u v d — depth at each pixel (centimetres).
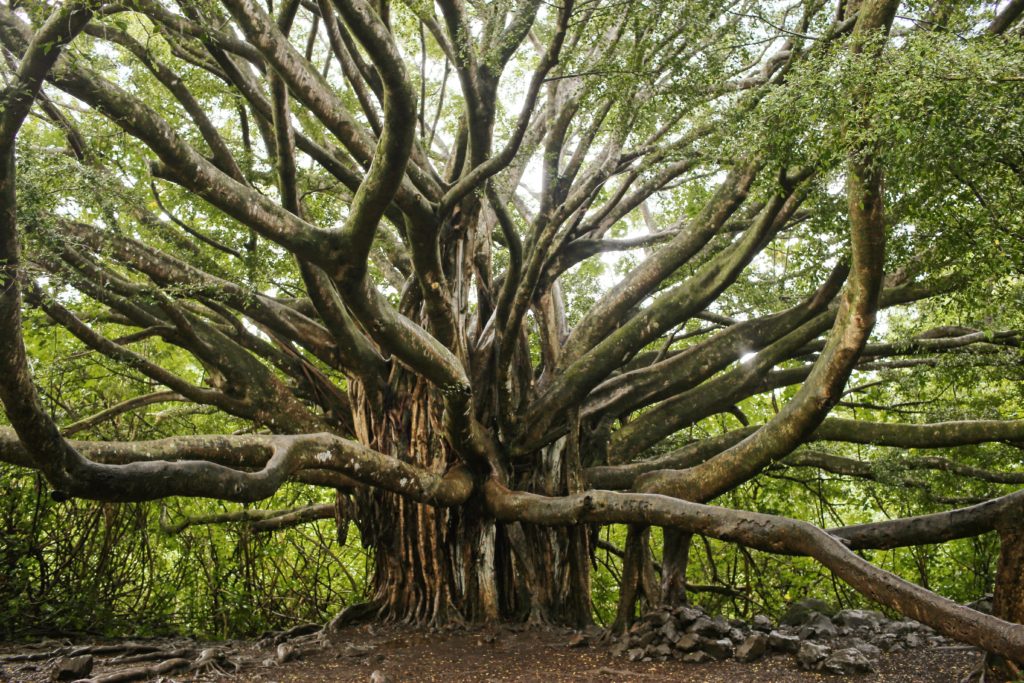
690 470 1049
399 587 1183
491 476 1166
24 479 1216
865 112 677
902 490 1356
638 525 1068
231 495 774
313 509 1459
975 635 680
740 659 884
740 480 1011
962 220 846
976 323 1216
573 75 912
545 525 1133
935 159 702
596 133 1174
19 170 808
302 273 1038
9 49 885
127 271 1275
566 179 1155
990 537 1614
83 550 1256
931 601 712
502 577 1184
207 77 1117
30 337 1291
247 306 1169
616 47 940
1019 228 816
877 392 1553
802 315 1242
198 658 898
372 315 889
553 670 878
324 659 946
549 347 1288
